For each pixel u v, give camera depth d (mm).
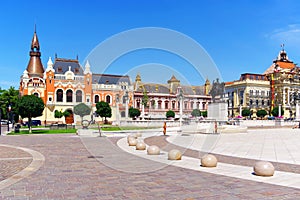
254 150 18984
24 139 28531
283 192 8664
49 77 77938
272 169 10773
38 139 28438
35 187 9109
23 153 17203
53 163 13461
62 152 17594
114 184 9477
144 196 8180
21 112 38375
